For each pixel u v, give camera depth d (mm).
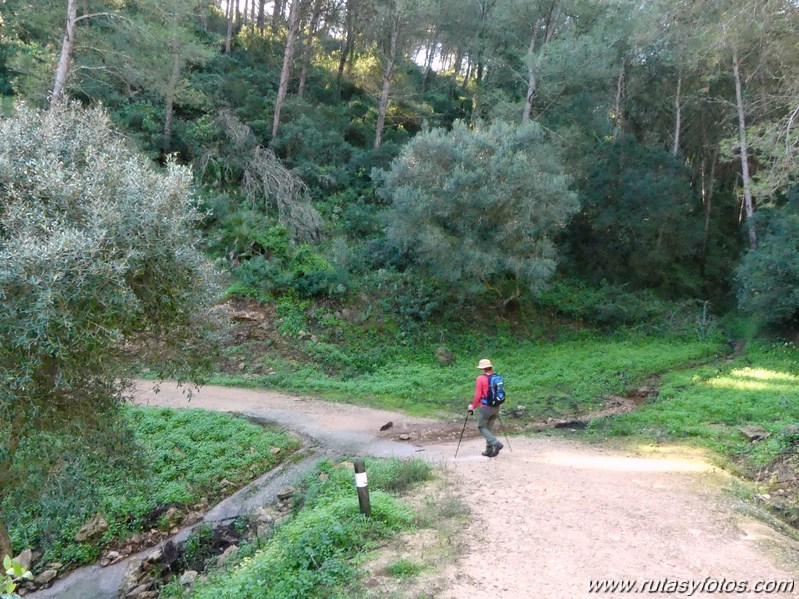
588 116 30109
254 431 13641
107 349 7664
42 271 6266
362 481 7039
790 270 20859
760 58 22578
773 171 11094
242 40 38062
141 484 10586
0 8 21266
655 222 29109
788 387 15852
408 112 37906
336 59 42406
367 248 24984
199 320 8789
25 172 7035
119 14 20375
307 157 28875
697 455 10805
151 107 26453
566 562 6016
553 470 9742
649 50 31359
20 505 8672
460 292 22781
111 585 9062
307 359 19922
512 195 20641
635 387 17719
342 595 5305
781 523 7445
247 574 6113
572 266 30391
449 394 17438
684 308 29016
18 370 6578
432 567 5871
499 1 31828
